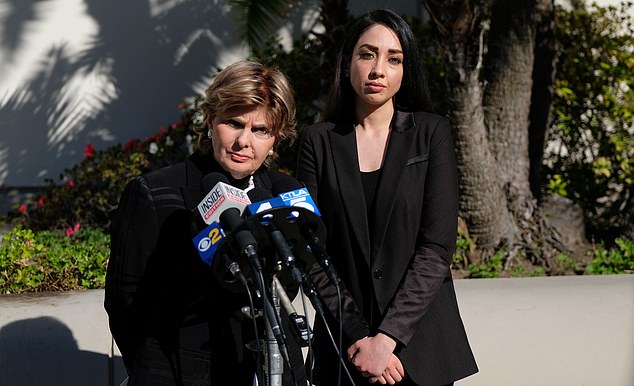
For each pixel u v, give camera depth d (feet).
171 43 27.37
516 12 20.65
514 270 19.72
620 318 14.92
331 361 9.98
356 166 9.90
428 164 9.83
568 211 21.39
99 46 27.12
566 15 24.54
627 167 22.03
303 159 10.18
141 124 27.40
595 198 23.02
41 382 13.35
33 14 26.81
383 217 9.71
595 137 22.98
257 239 7.62
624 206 22.58
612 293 15.23
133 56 27.27
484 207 19.92
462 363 9.75
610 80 23.29
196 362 8.20
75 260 16.88
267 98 7.99
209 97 8.14
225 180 8.17
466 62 19.12
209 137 8.41
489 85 20.95
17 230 17.75
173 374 8.16
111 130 27.30
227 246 7.54
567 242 20.98
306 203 7.91
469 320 14.57
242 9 24.18
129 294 8.30
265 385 8.01
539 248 20.38
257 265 7.34
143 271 8.25
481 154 19.71
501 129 20.89
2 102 26.78
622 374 14.82
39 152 27.04
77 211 22.81
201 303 8.26
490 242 20.13
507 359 14.52
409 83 10.13
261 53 24.93
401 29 9.93
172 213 8.26
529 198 21.02
